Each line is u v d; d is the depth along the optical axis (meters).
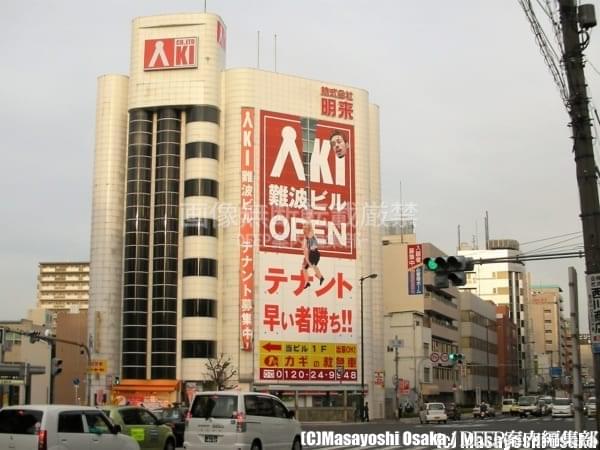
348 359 70.88
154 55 71.00
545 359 164.00
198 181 68.75
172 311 67.75
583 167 14.73
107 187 70.25
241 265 67.69
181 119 70.88
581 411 17.59
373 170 77.88
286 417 23.66
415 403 85.94
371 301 74.12
